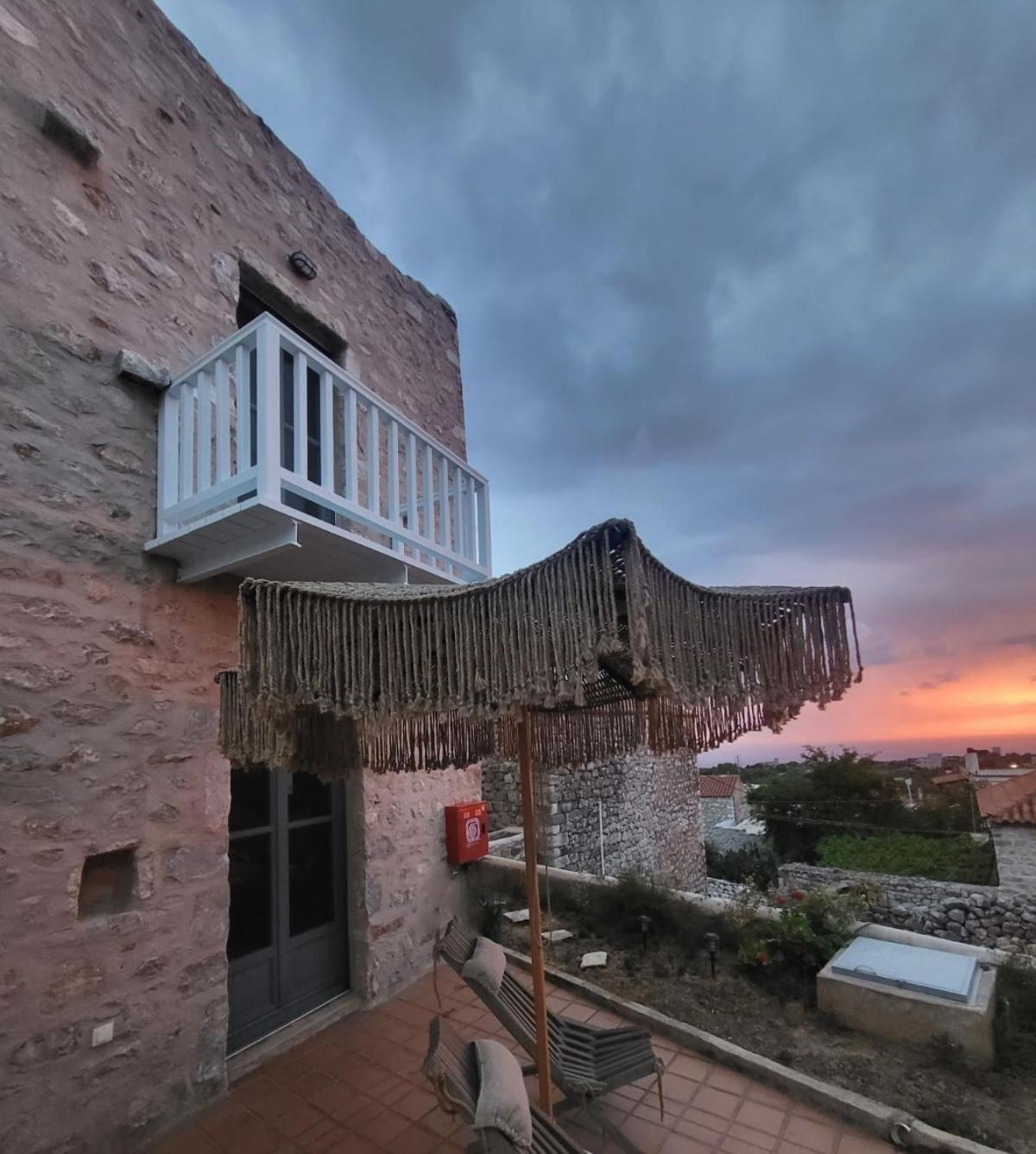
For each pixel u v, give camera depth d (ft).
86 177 11.37
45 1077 8.71
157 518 11.47
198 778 11.39
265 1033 12.69
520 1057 12.03
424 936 16.33
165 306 12.49
